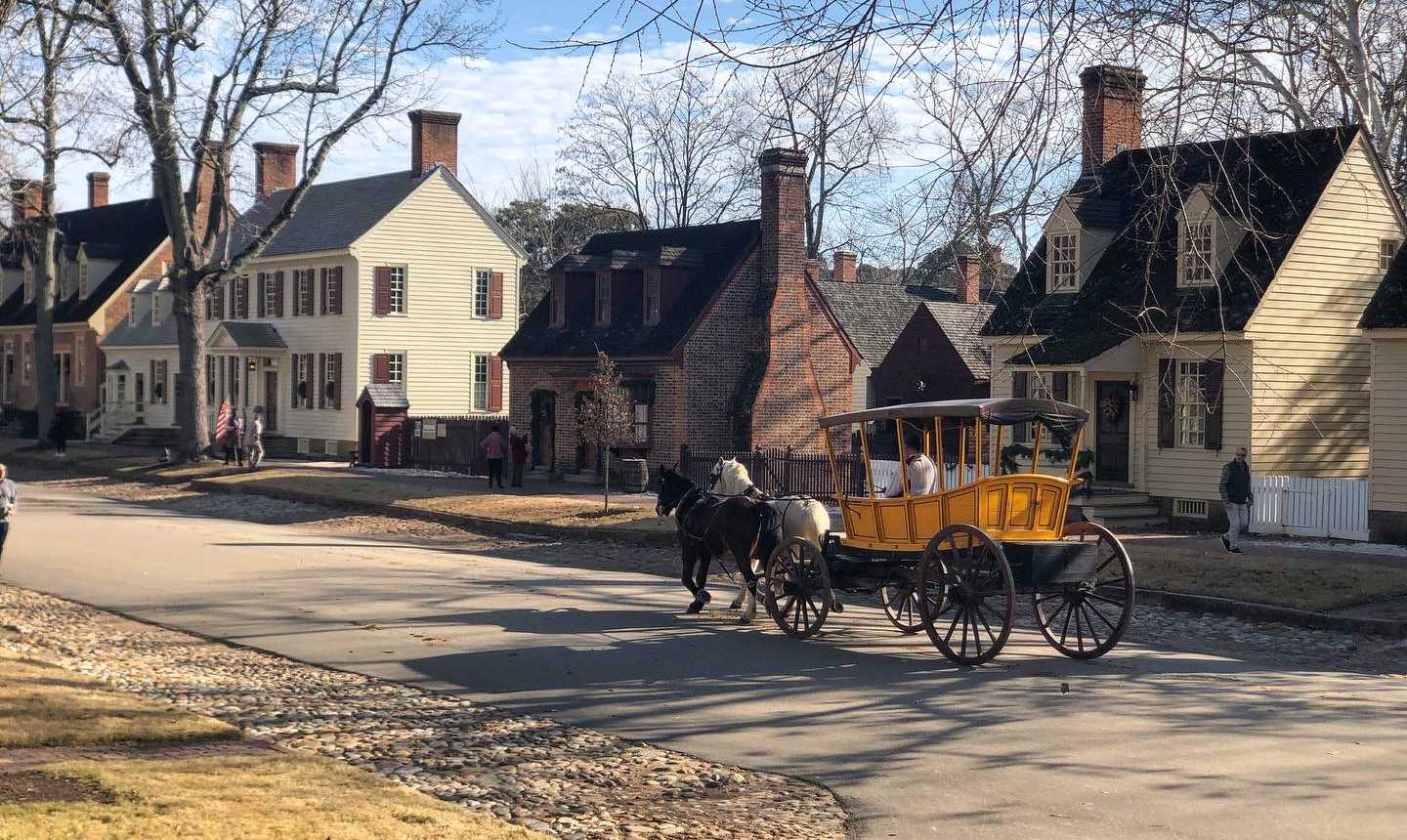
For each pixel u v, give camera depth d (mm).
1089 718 12227
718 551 18188
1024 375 35094
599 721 12094
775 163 43875
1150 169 11039
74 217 81625
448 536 31062
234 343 57469
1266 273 30703
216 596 20188
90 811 8219
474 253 57531
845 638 16766
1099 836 8789
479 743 11195
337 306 55781
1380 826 8945
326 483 40750
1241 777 10195
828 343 45406
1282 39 9547
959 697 13125
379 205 56594
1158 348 30578
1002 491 15117
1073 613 17047
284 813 8391
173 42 44219
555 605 19531
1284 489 29703
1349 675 15000
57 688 12430
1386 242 32594
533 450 48312
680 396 43094
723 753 10953
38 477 49375
